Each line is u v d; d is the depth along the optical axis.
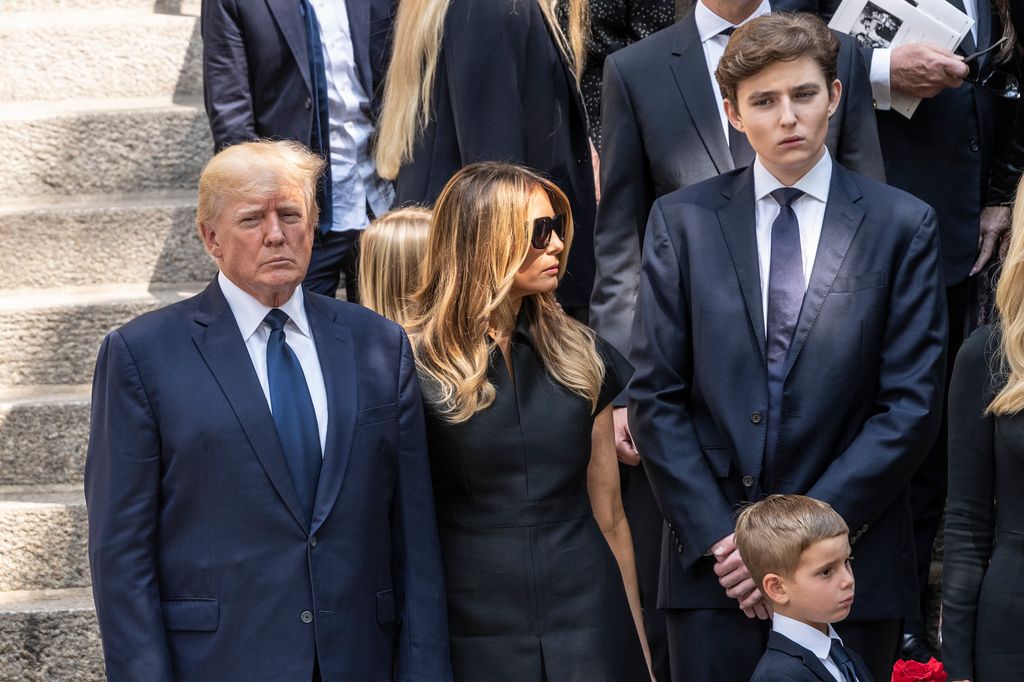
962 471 10.38
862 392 10.92
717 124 12.68
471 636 10.02
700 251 11.28
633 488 13.70
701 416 11.23
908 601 11.01
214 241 9.56
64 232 17.91
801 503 10.16
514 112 14.05
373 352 9.96
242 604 9.24
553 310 10.73
